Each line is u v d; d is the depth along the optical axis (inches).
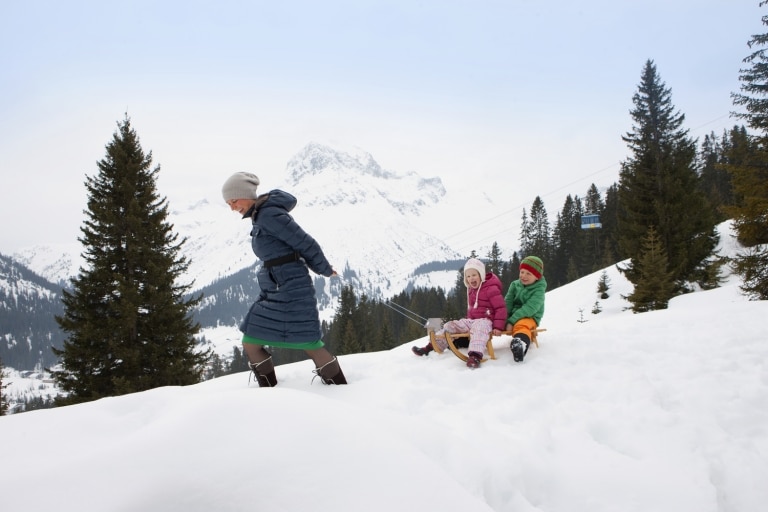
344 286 1772.9
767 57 570.6
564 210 2551.7
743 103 585.9
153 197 621.3
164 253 614.9
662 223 869.2
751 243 575.2
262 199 139.1
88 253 581.9
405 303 2849.4
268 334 136.6
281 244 137.9
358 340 1679.4
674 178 904.3
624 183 950.4
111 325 542.3
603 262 1909.4
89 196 600.1
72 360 548.4
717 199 1621.6
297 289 136.9
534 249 2642.7
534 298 185.9
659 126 956.0
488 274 188.7
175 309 581.3
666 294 783.1
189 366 592.4
